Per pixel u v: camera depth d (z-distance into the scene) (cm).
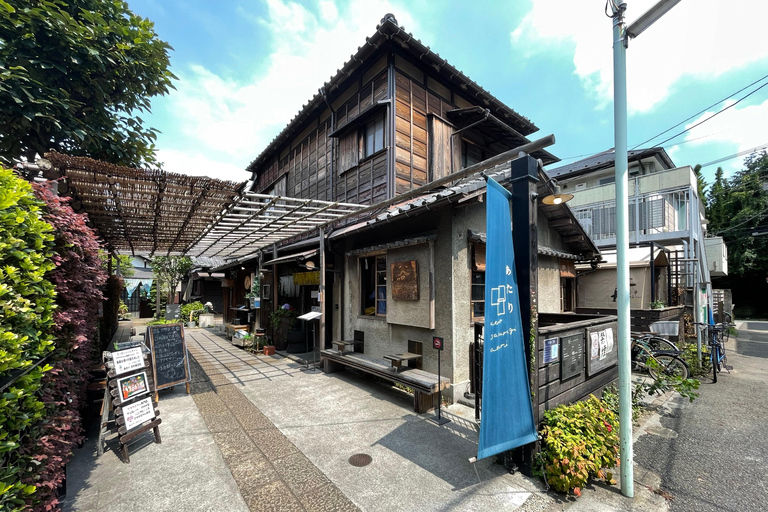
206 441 374
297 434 389
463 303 503
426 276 511
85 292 318
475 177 488
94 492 283
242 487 289
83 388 367
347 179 898
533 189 329
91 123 486
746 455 350
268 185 1412
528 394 306
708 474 315
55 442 242
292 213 561
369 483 294
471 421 424
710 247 1317
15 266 212
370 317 640
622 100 293
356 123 847
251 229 632
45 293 222
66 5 437
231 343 1041
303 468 318
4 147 436
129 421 351
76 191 393
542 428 319
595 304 1013
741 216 2355
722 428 415
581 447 287
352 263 697
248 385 580
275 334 888
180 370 533
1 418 175
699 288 736
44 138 455
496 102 934
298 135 1181
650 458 344
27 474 205
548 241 712
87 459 339
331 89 922
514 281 309
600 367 441
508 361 289
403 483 294
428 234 514
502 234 300
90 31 431
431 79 865
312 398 511
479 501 270
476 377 373
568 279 843
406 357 493
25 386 198
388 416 440
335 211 619
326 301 770
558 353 357
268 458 337
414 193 445
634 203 1030
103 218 513
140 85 526
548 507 264
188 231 616
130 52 490
